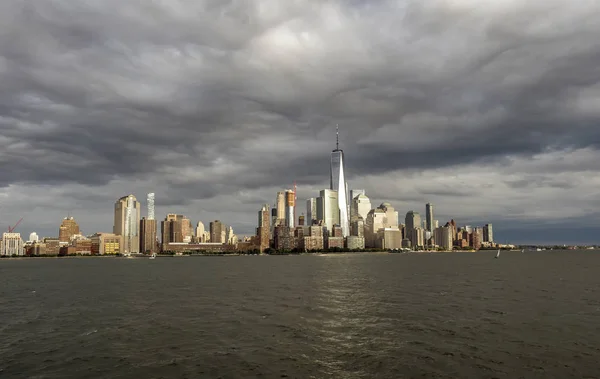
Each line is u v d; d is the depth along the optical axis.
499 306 84.12
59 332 64.62
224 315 77.75
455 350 49.75
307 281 160.12
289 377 41.31
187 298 105.81
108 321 73.25
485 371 41.97
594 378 39.78
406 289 122.38
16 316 81.06
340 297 104.00
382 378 40.47
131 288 138.12
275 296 108.25
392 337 57.12
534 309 79.69
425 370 42.50
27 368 45.75
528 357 46.56
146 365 45.91
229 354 49.75
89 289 137.00
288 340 56.47
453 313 76.00
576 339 54.66
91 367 45.62
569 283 139.25
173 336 59.97
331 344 53.84
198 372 43.22
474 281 150.62
